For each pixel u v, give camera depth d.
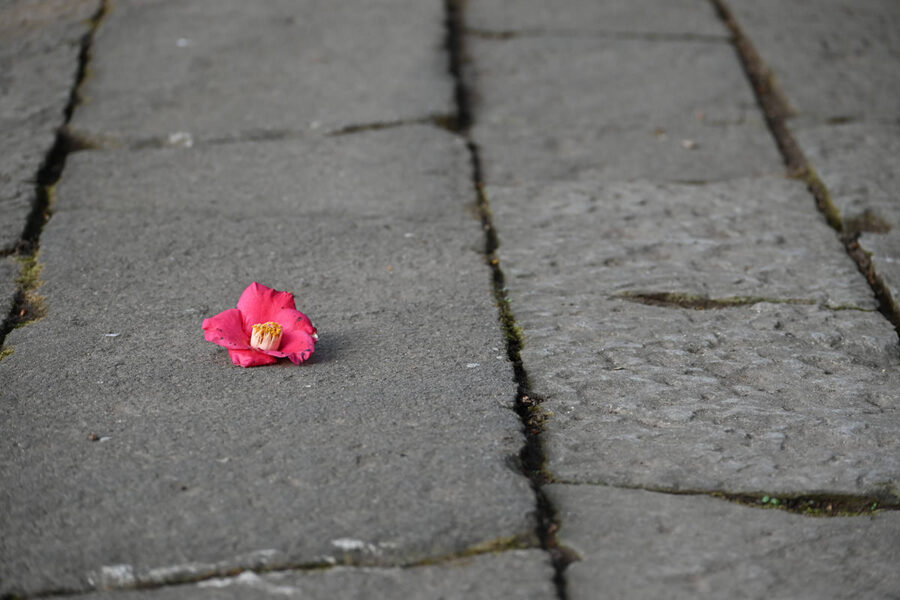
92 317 2.39
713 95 2.80
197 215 2.54
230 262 2.47
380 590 2.17
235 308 2.37
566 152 2.69
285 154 2.65
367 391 2.31
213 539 2.20
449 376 2.33
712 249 2.51
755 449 2.28
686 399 2.33
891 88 2.83
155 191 2.58
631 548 2.21
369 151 2.66
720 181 2.64
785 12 3.14
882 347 2.38
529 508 2.22
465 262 2.48
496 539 2.20
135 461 2.25
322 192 2.59
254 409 2.29
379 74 2.81
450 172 2.63
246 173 2.62
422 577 2.18
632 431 2.29
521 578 2.18
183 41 2.89
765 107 2.80
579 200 2.59
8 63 2.81
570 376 2.35
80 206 2.55
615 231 2.54
